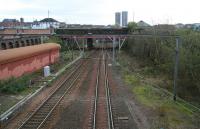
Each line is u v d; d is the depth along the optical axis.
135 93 26.98
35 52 39.06
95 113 19.67
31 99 23.89
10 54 30.70
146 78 36.38
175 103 23.56
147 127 17.30
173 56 35.75
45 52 45.19
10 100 23.48
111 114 19.45
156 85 31.27
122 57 63.28
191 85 30.20
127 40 76.19
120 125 17.52
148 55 51.72
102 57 65.19
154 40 47.16
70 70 42.62
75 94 26.11
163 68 38.88
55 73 38.12
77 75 37.56
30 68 37.66
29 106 21.62
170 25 51.12
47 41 60.47
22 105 21.72
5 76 29.23
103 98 24.55
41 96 25.09
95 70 42.94
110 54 72.69
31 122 17.67
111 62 54.31
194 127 17.86
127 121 18.33
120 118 18.75
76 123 17.75
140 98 24.95
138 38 58.38
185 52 31.39
